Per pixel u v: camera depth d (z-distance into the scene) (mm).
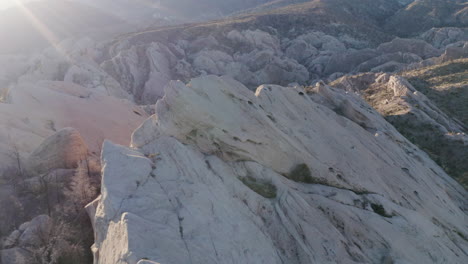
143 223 13305
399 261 14641
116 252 12570
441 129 36312
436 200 21078
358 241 15406
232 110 18797
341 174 18859
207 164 17406
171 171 16938
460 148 32750
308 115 22312
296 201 15938
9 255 16281
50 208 20250
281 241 14484
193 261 12328
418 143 35438
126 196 15164
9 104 30312
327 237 14836
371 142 23906
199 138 18484
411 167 23734
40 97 32562
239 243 13672
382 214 17406
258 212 15602
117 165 17000
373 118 30938
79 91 37250
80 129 30578
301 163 18672
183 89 18734
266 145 18297
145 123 20516
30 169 24234
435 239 16984
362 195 18203
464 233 19391
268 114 20141
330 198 17328
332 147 20484
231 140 17875
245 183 16984
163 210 14523
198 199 15281
